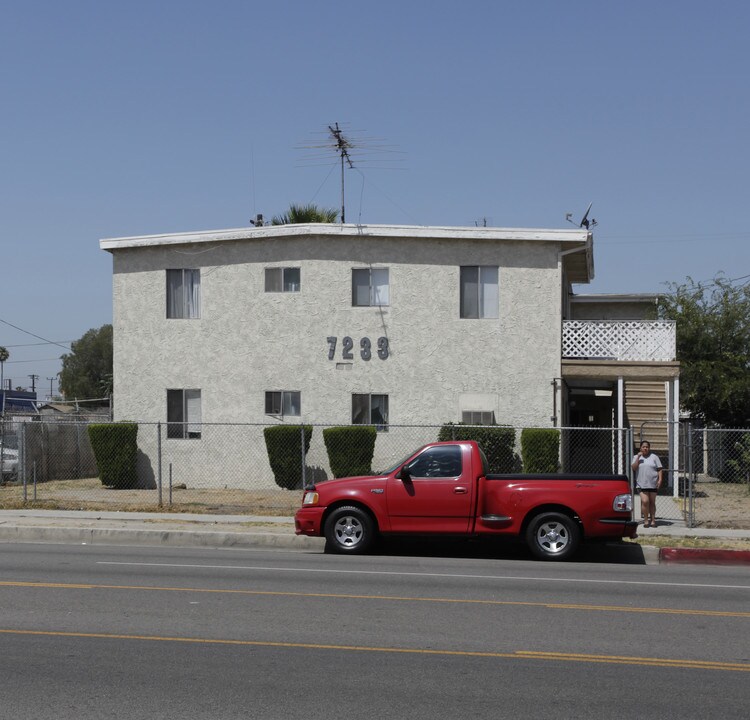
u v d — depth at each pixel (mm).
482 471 14539
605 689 6902
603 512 14070
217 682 7000
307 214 30703
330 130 29031
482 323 23672
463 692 6785
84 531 16750
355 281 24266
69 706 6418
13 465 26234
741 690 6906
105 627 8852
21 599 10289
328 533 14844
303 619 9281
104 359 85688
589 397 31047
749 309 29594
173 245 25297
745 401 28531
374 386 23984
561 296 23844
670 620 9430
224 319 24922
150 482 25109
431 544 16062
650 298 30781
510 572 12914
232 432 24750
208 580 11773
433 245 23922
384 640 8383
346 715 6250
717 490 25078
